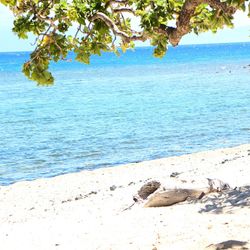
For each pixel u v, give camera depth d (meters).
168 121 42.69
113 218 13.20
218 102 54.78
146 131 38.00
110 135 36.88
